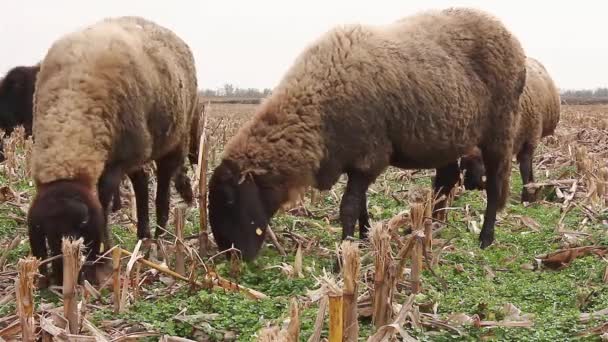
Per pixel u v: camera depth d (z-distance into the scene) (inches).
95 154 255.1
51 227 223.6
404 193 481.7
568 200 426.0
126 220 378.0
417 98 309.4
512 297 253.1
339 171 307.6
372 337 177.0
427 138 316.8
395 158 323.3
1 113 614.9
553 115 545.0
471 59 333.1
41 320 180.4
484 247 344.8
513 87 346.0
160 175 340.8
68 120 253.8
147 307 228.7
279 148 295.3
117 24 312.2
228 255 296.8
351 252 160.9
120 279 250.8
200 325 210.8
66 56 271.1
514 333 205.2
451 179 388.8
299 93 299.7
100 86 264.5
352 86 299.3
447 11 342.0
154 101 294.2
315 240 335.0
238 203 292.2
